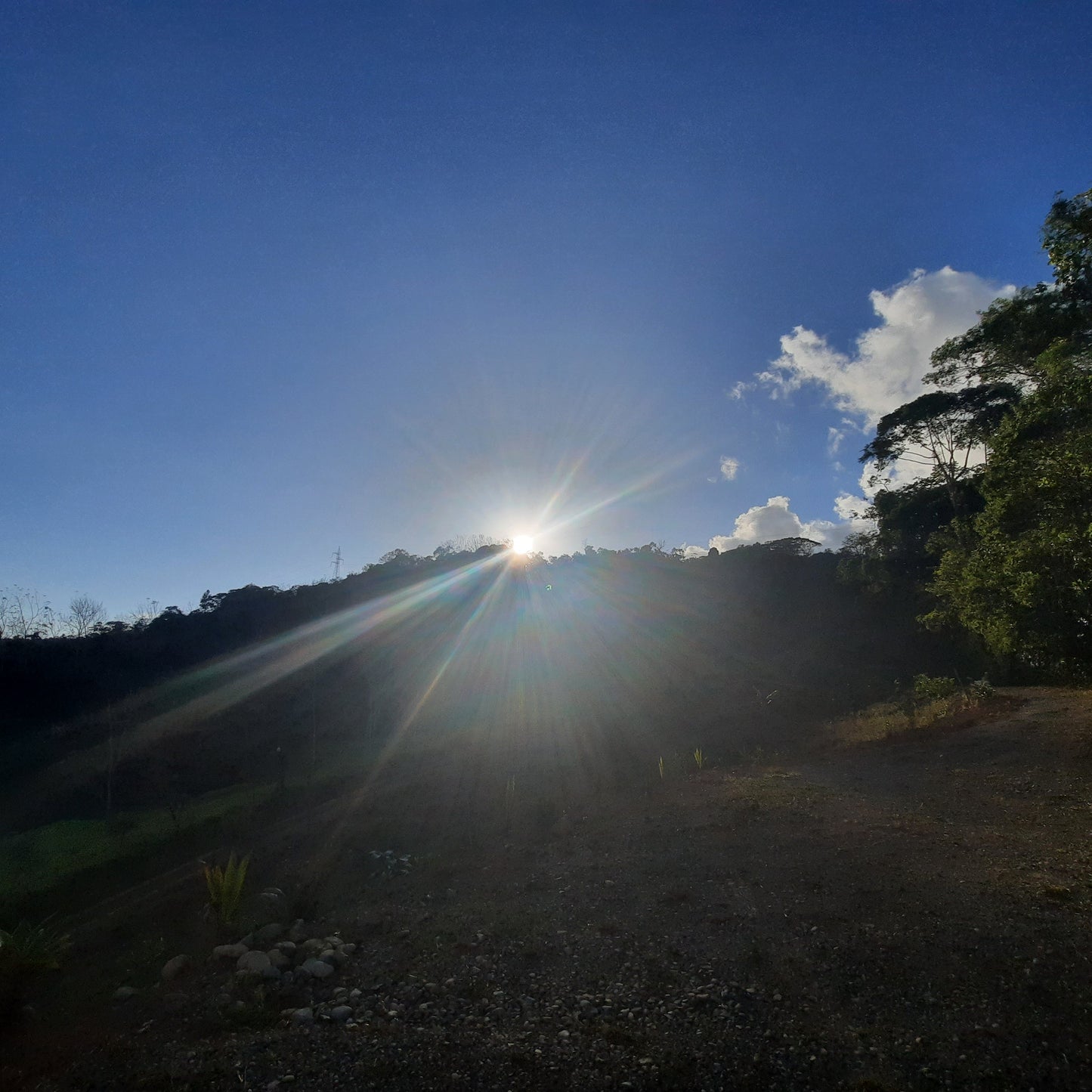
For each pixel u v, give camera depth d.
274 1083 4.25
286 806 16.72
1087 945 5.07
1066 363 11.92
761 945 5.75
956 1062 3.91
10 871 15.10
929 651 33.97
